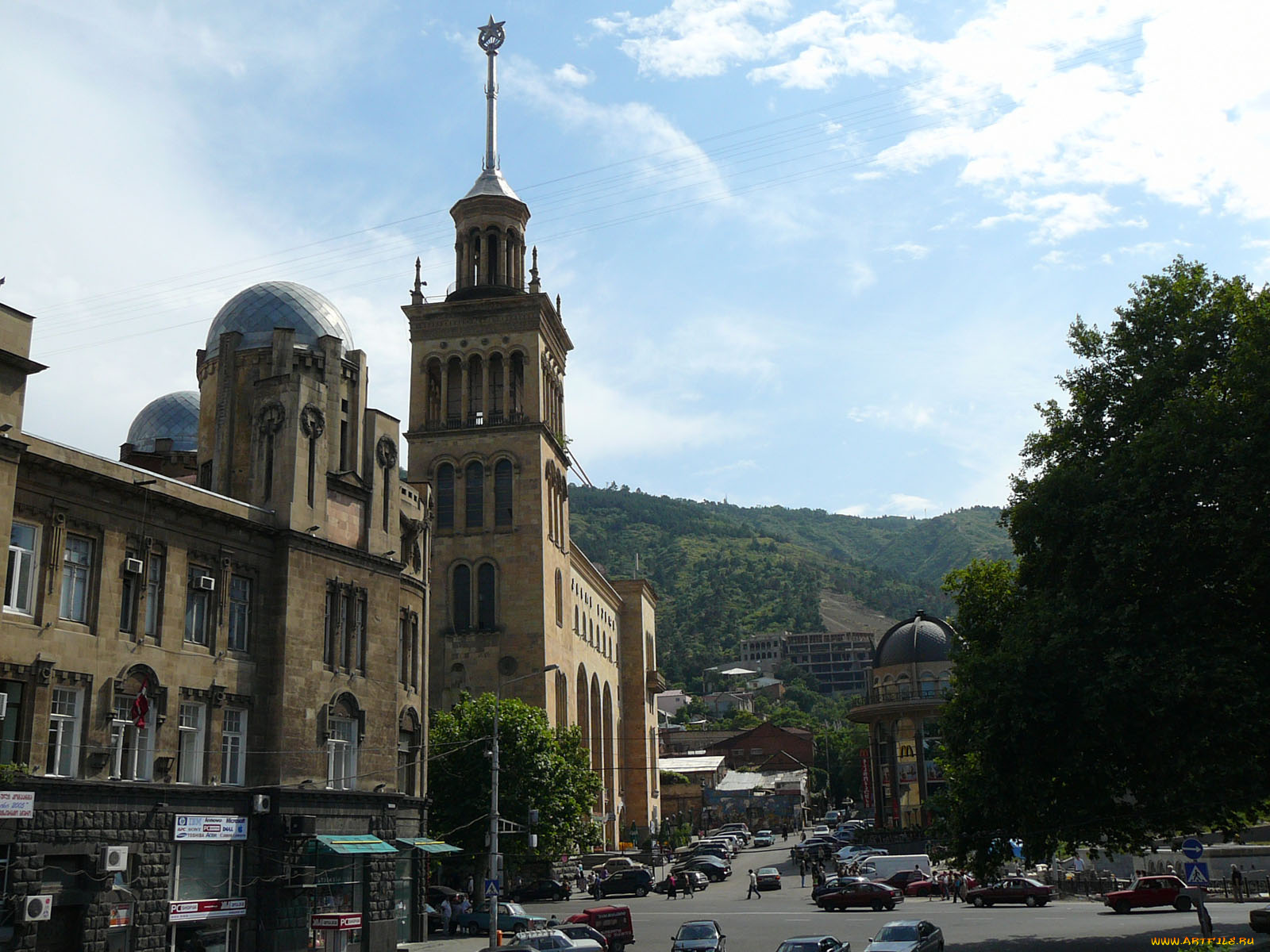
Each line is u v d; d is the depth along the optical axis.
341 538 51.97
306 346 55.41
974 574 52.75
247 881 44.12
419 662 59.78
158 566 42.97
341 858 48.47
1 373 36.12
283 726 46.41
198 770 43.38
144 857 39.97
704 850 111.06
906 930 39.97
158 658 42.00
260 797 44.59
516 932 57.94
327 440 51.84
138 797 40.09
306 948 45.53
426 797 57.81
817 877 80.19
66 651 38.47
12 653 36.66
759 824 173.25
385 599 54.00
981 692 42.66
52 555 38.38
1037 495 44.41
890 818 120.06
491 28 110.31
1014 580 49.94
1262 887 64.50
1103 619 40.25
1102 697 38.38
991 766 42.62
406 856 54.19
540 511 95.06
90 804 38.34
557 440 102.50
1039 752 41.28
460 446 97.31
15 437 36.53
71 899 37.38
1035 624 42.47
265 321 55.94
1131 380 46.25
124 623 41.19
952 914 59.34
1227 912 54.38
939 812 48.56
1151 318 45.81
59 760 38.16
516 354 98.94
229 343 54.75
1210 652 38.16
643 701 141.12
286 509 48.38
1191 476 40.03
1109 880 70.12
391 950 50.28
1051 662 40.47
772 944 49.31
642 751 139.62
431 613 94.19
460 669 92.75
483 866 73.00
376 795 50.72
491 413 98.31
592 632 120.81
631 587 145.12
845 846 107.19
